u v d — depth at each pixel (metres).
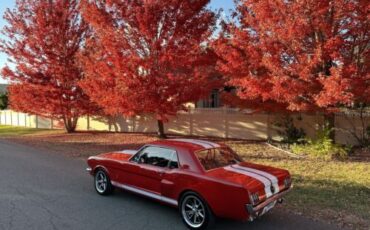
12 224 6.55
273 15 12.02
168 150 7.20
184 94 15.75
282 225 6.60
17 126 35.75
